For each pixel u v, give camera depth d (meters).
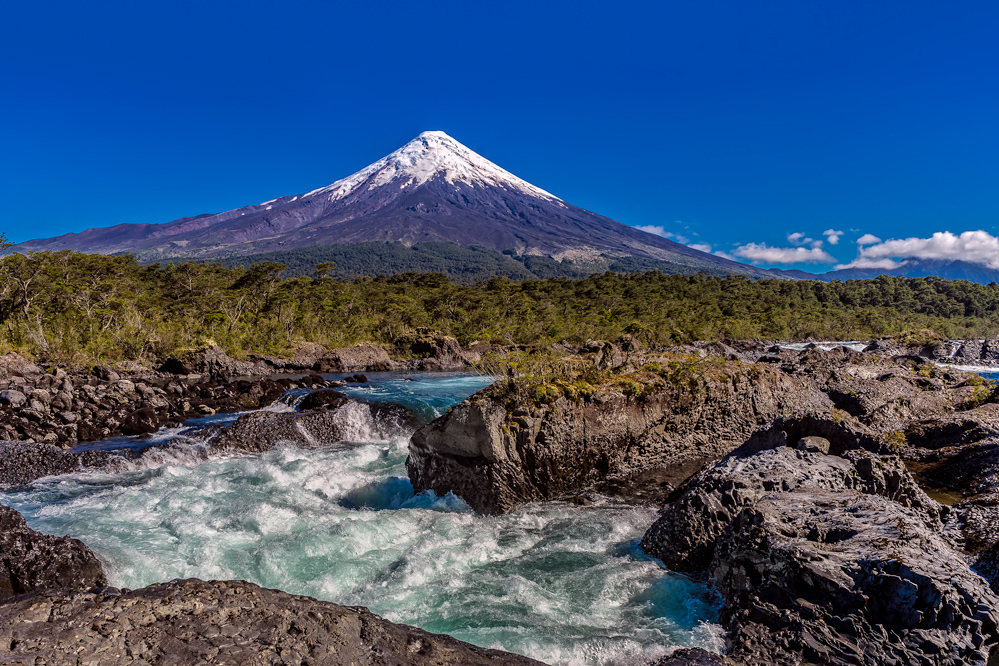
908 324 130.00
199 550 9.24
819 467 9.03
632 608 7.26
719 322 107.44
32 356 37.91
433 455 12.20
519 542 9.56
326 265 98.62
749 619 6.27
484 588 7.90
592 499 11.80
